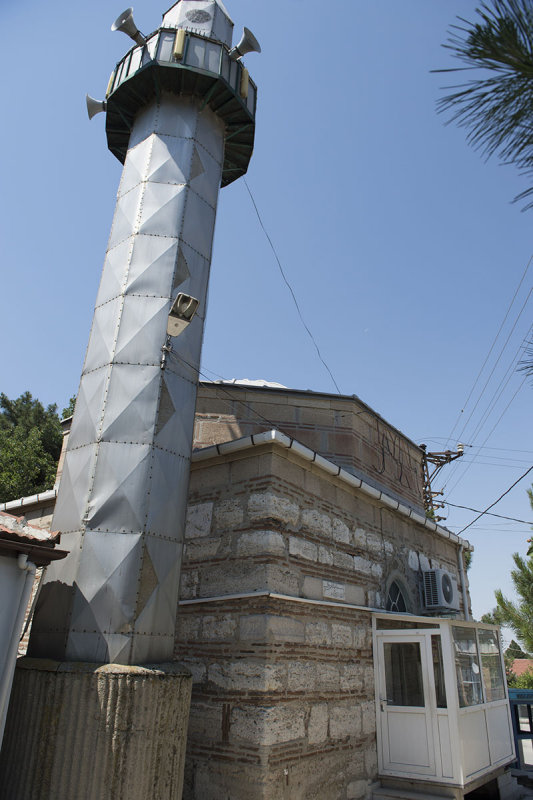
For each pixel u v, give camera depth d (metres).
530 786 9.41
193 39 8.05
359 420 11.26
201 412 10.48
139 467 5.96
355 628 7.90
